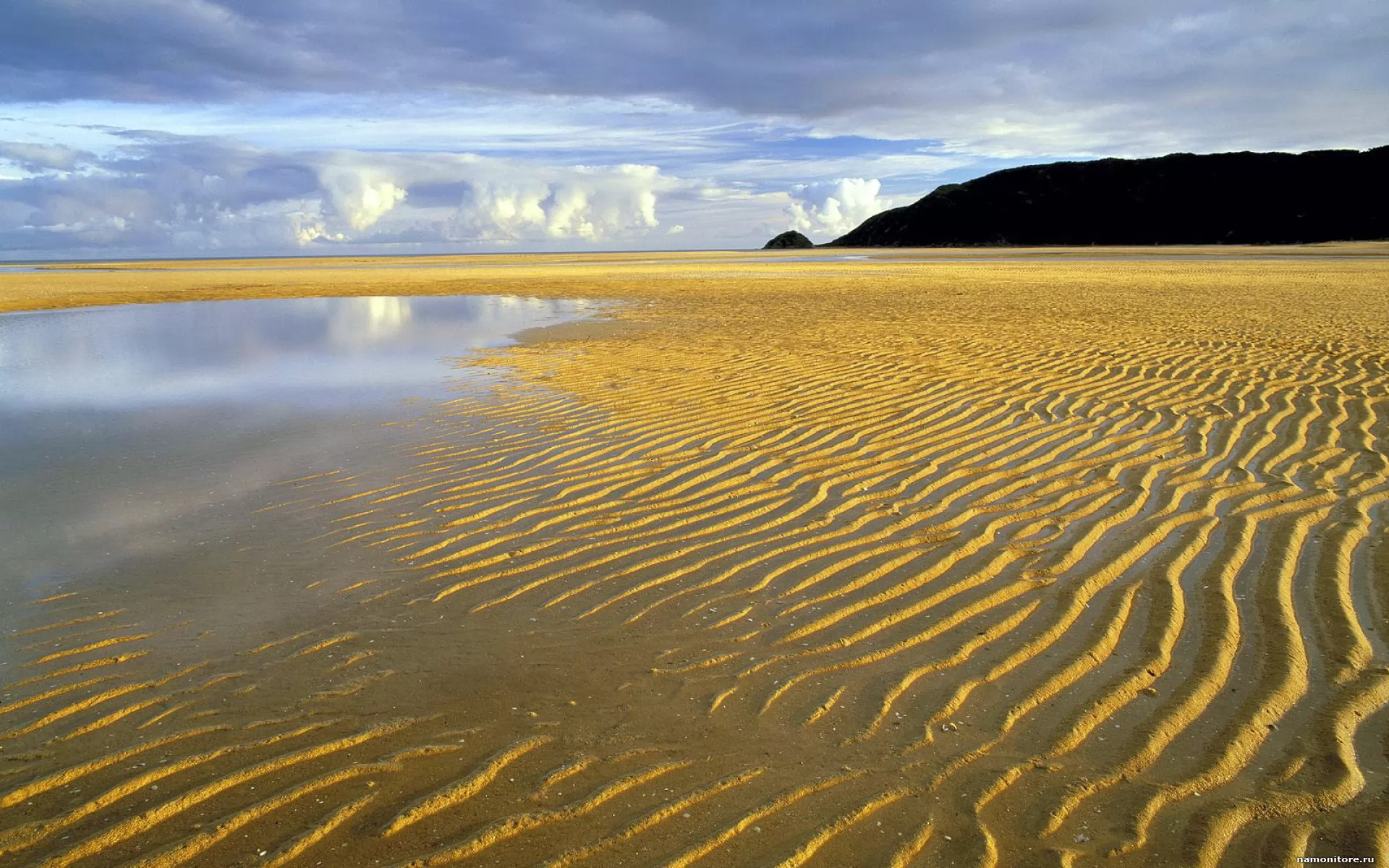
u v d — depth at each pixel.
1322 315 16.30
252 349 14.23
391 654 3.85
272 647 3.91
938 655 3.84
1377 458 6.79
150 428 8.30
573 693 3.53
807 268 43.03
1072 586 4.54
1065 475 6.50
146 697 3.47
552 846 2.62
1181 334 13.76
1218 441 7.41
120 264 79.00
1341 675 3.58
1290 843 2.63
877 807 2.81
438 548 5.14
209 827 2.69
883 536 5.31
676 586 4.61
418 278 37.81
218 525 5.52
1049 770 3.00
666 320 17.66
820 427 8.02
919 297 22.27
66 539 5.29
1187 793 2.87
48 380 11.20
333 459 7.08
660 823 2.72
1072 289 24.55
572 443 7.54
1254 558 4.86
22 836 2.65
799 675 3.68
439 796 2.85
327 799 2.83
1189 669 3.66
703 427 8.08
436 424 8.31
